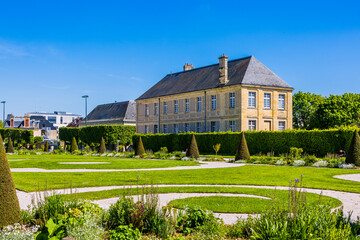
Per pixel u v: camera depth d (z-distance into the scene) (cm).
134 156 4566
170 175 2252
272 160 3384
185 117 6012
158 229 895
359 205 1291
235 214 1145
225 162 3584
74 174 2284
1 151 912
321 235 757
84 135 7344
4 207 895
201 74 6069
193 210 978
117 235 816
